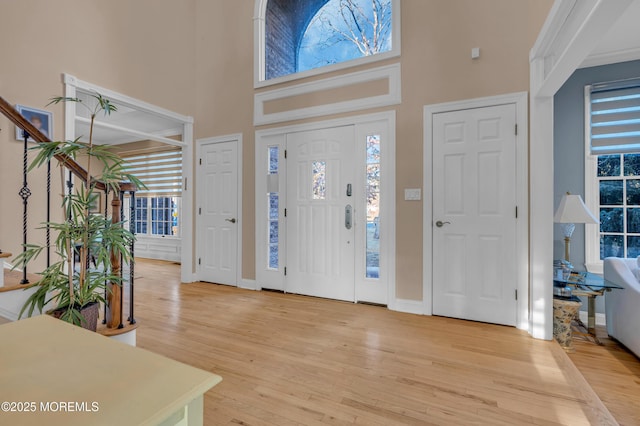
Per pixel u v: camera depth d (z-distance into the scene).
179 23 4.01
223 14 4.03
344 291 3.30
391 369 1.91
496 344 2.27
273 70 4.03
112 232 1.78
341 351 2.15
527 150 2.55
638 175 2.93
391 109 3.05
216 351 2.14
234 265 3.93
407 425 1.42
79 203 1.78
